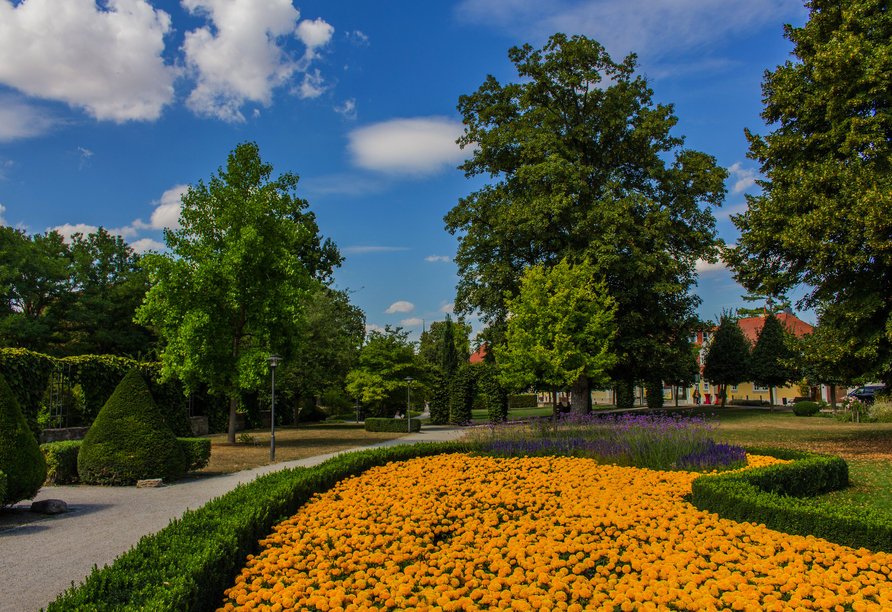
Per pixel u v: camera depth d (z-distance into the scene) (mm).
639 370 24516
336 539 5703
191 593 3631
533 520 6508
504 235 23031
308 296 19656
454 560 5039
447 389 32531
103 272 34531
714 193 23906
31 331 28547
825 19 13836
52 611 3107
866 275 12656
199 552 4125
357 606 4023
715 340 34031
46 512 7707
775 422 23688
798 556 4844
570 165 21516
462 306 25781
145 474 10102
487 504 7262
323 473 8273
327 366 29797
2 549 5945
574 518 6371
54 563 5457
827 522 5465
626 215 21219
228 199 18125
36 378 15422
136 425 10344
